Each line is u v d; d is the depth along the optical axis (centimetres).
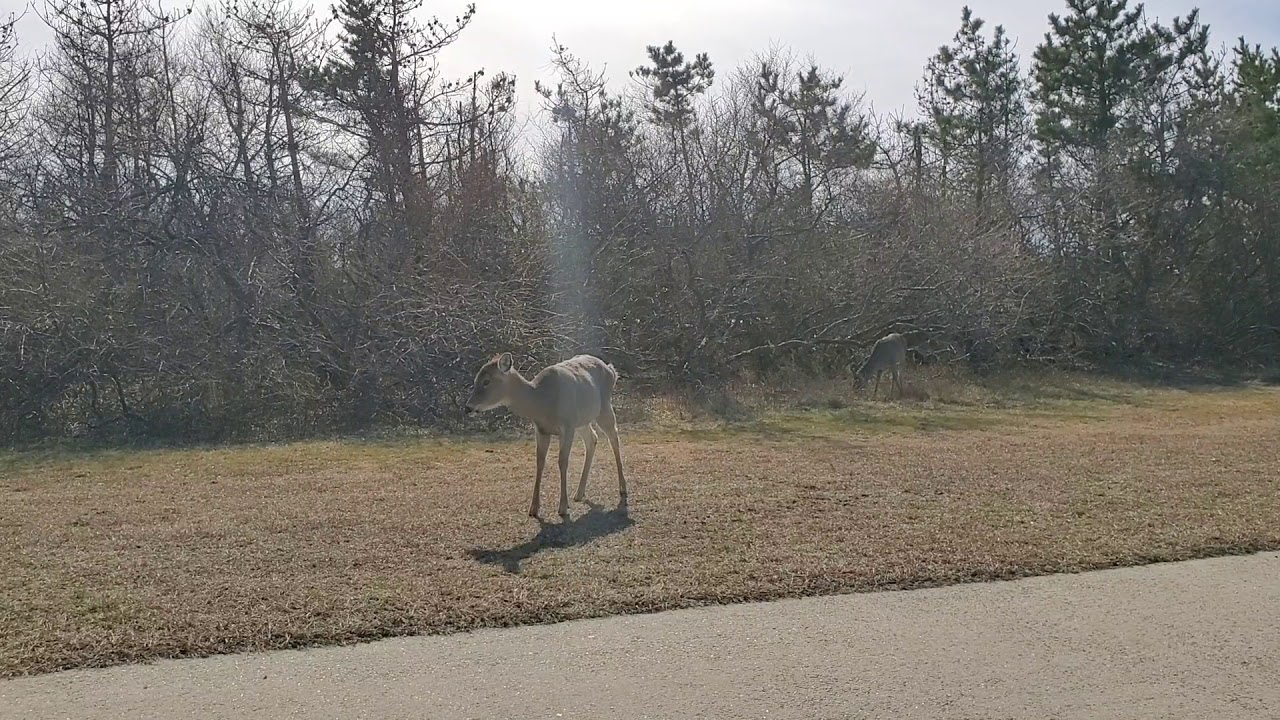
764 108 2194
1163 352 2570
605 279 1767
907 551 675
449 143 1761
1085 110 2806
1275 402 1773
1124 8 2817
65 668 470
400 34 1780
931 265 2031
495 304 1483
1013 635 514
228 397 1373
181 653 489
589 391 852
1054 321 2431
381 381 1416
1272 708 425
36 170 1502
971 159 2770
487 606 556
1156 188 2623
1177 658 482
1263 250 2719
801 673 462
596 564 647
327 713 420
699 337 1772
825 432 1342
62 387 1334
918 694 439
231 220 1511
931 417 1519
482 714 419
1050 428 1389
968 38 2997
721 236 1952
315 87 1680
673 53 2923
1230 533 719
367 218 1620
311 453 1160
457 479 979
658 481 953
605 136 2028
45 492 916
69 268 1398
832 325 1939
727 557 664
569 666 472
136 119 1579
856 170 2358
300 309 1480
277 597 573
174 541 712
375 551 684
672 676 459
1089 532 727
